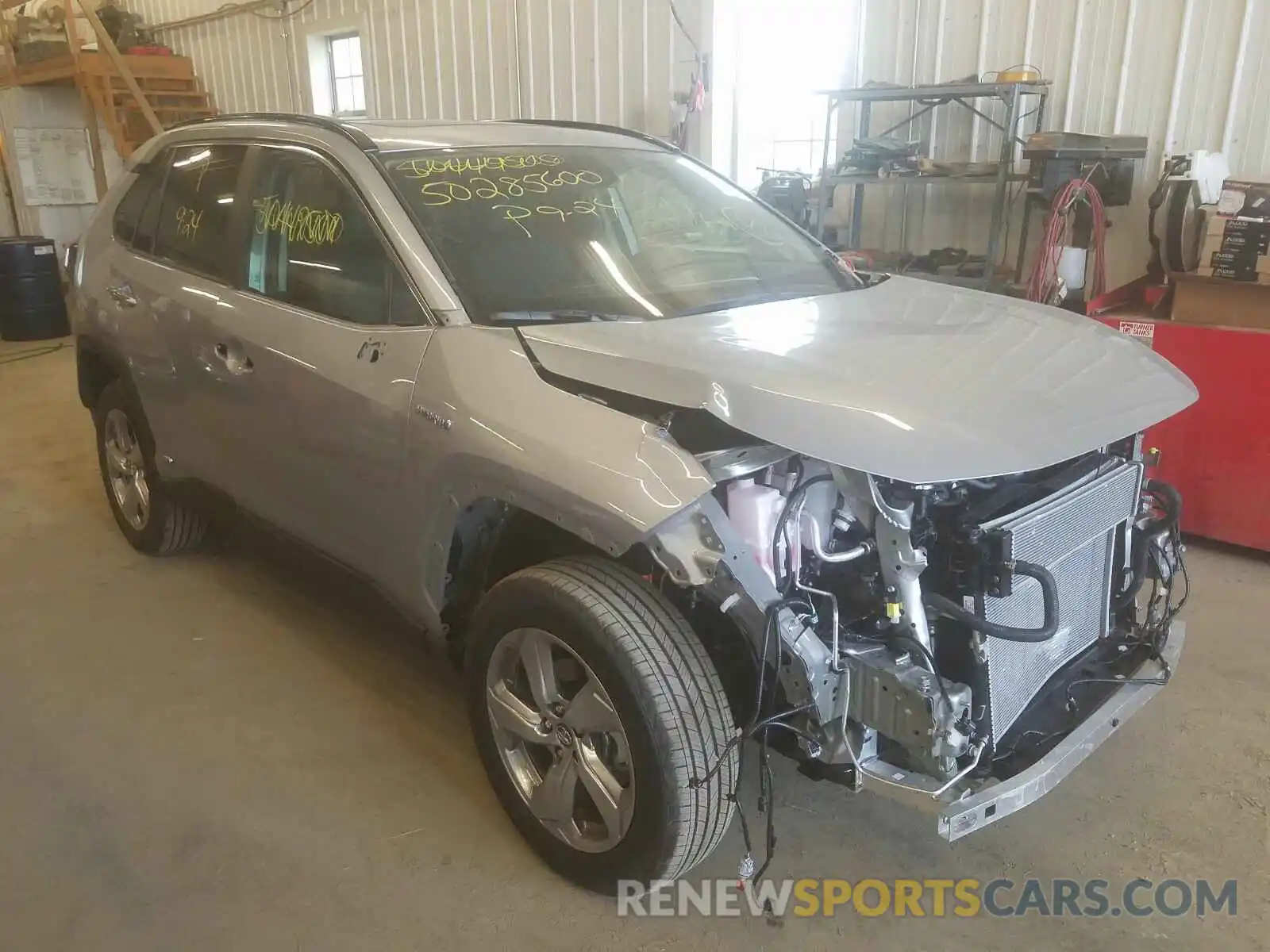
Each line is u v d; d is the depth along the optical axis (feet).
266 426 9.36
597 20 23.66
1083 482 7.23
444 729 9.51
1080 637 7.66
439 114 28.84
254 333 9.30
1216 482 13.16
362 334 8.25
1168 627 8.31
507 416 6.91
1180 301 13.26
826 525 6.76
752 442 6.66
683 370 6.54
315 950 6.95
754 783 8.70
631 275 8.71
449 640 8.32
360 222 8.60
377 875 7.64
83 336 12.48
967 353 7.23
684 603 7.15
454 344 7.56
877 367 6.79
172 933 7.11
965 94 16.05
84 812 8.39
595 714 6.77
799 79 20.65
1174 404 7.40
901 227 19.38
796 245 10.37
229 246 10.12
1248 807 8.33
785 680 6.36
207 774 8.87
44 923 7.23
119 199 12.41
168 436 11.33
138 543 13.30
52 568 13.21
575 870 7.36
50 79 35.29
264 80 35.50
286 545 9.92
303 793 8.60
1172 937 7.02
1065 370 7.20
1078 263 15.02
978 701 6.49
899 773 6.35
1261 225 12.25
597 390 6.89
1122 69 16.20
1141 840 7.97
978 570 6.31
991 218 16.58
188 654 10.91
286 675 10.46
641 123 23.49
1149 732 9.36
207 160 10.92
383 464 8.00
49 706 9.96
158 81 36.65
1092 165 15.06
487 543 7.79
